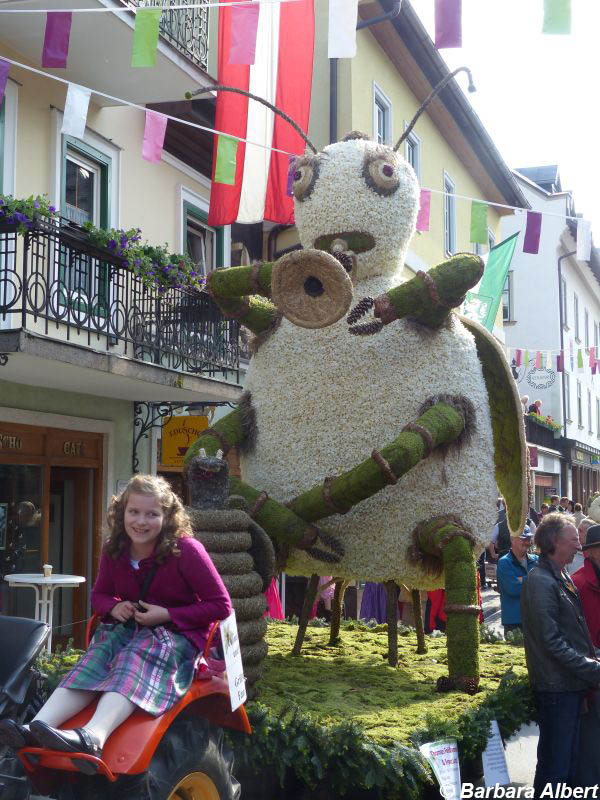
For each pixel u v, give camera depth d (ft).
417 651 22.45
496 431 21.29
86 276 31.78
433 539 18.24
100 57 32.12
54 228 27.48
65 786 10.66
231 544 15.60
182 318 35.35
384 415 18.79
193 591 11.62
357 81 46.34
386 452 17.51
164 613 11.26
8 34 29.43
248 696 15.65
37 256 26.63
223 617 11.47
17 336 24.80
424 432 17.84
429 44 50.60
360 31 46.88
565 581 16.30
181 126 39.09
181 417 37.06
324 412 19.02
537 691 15.94
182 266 34.47
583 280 119.14
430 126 58.34
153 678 10.75
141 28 17.51
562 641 15.47
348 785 13.84
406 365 19.04
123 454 36.37
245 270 19.43
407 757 13.69
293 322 16.89
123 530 11.59
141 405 37.40
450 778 14.10
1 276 28.60
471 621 17.83
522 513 20.74
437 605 29.14
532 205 100.48
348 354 19.04
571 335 110.73
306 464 18.99
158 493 11.46
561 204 99.55
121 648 11.26
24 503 30.78
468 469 19.10
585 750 16.28
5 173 29.66
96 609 11.70
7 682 12.36
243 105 34.73
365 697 16.98
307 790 14.26
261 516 18.35
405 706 16.48
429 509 18.75
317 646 23.06
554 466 99.35
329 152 20.01
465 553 18.02
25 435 30.83
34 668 13.52
